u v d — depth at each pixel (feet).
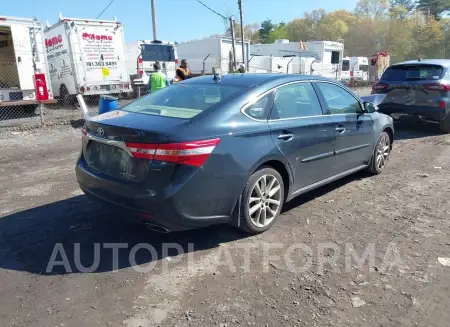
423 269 10.80
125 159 11.20
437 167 21.13
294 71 86.48
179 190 10.53
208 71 71.31
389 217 14.38
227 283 10.26
